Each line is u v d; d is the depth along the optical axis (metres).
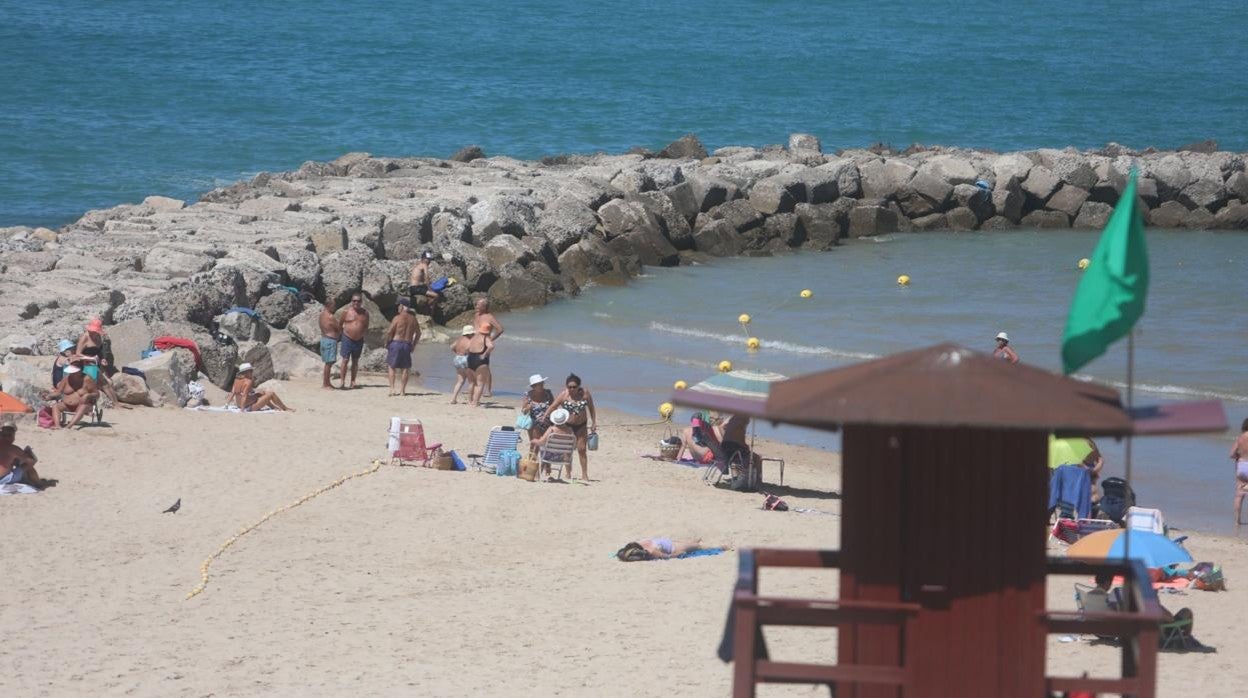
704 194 104.44
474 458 48.62
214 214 91.50
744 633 17.33
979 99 197.88
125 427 49.75
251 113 176.75
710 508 44.03
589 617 32.09
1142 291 18.09
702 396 17.59
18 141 151.00
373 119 176.00
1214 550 42.44
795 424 18.39
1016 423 15.97
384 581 35.22
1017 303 85.69
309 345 69.56
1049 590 35.50
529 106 188.50
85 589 33.53
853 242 107.75
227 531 39.09
